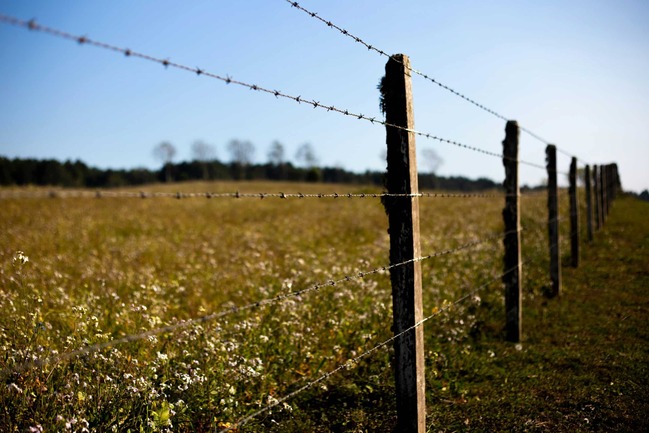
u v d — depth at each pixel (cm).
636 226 1703
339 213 2611
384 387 469
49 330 468
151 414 351
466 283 838
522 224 1653
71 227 1681
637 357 576
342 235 1560
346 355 528
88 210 2319
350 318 579
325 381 482
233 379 416
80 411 326
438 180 8581
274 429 404
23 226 1630
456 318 646
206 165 10319
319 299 625
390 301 628
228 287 784
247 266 905
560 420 433
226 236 1627
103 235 1568
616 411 446
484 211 2458
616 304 805
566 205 2291
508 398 475
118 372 379
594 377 523
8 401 318
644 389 489
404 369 372
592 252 1267
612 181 2720
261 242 1391
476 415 441
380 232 1603
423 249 1082
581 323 715
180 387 379
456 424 423
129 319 512
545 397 478
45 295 618
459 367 540
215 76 261
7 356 356
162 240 1424
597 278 993
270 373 460
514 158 654
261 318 550
